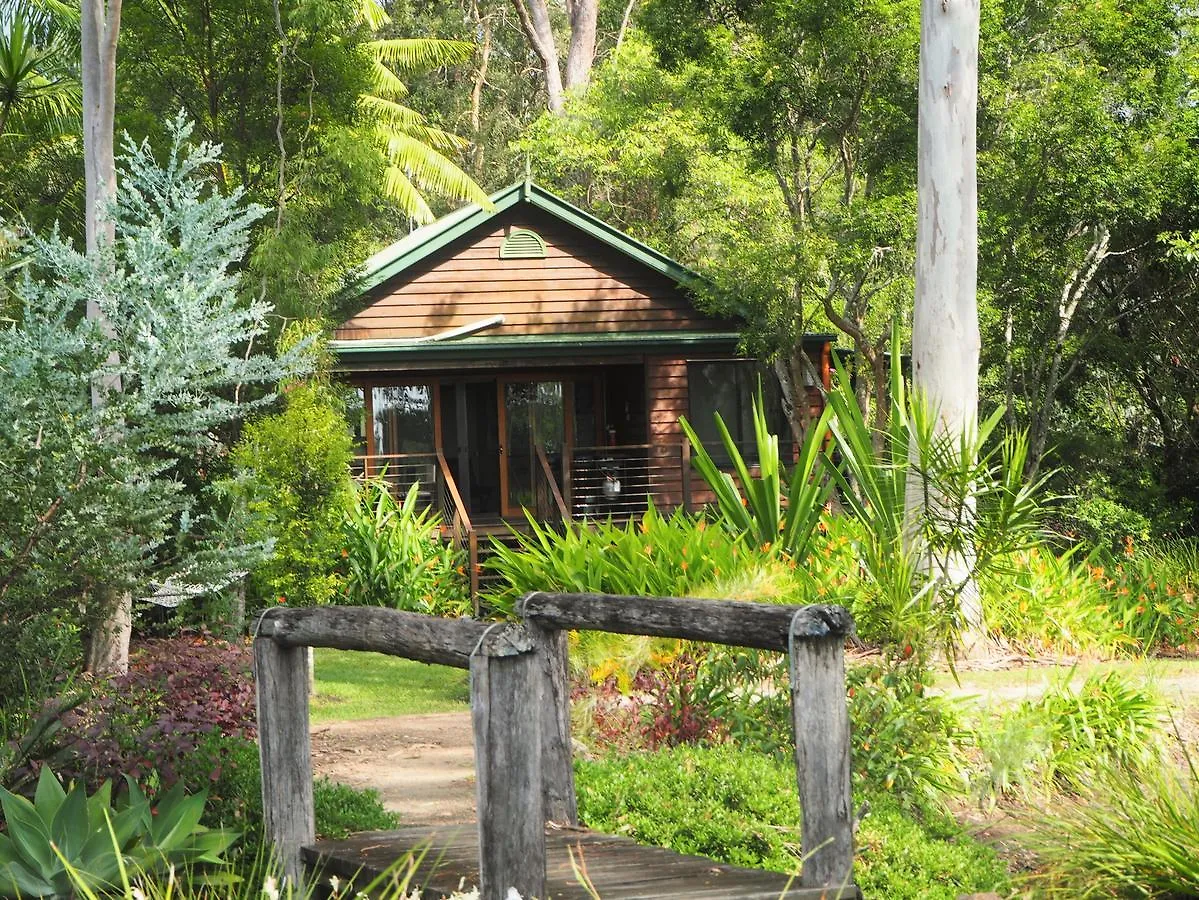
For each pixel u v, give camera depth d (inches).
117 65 622.5
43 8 670.5
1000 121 750.5
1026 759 304.8
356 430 838.5
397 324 805.2
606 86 1136.8
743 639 172.2
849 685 307.4
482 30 1512.1
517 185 810.2
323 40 630.5
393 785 320.5
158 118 617.6
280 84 583.8
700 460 530.0
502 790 156.3
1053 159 742.5
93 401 345.1
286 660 204.2
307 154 630.5
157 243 315.9
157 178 329.1
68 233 673.6
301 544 533.3
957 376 494.3
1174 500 897.5
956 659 430.0
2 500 296.2
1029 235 780.0
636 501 837.8
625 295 835.4
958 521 388.8
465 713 458.6
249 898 186.1
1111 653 451.8
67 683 283.7
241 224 330.6
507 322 819.4
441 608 684.7
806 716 161.8
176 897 180.5
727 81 761.6
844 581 432.1
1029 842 255.8
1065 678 348.8
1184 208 802.8
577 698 331.0
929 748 300.2
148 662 286.0
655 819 238.7
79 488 299.9
